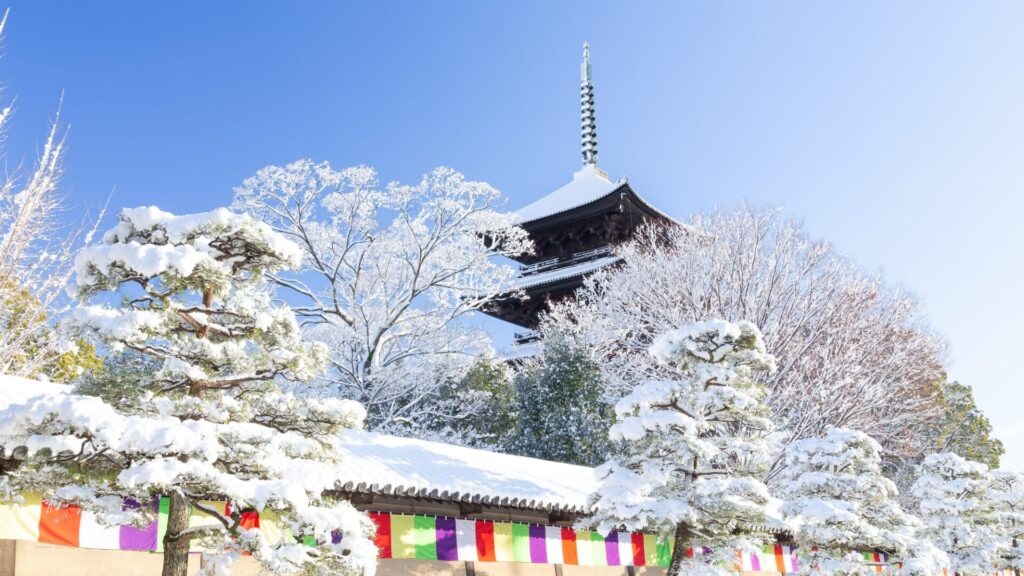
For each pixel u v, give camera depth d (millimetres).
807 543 19469
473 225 43438
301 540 9695
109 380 9805
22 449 8219
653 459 15523
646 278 40125
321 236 40750
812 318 36594
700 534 15188
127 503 11344
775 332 34812
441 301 42188
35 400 7953
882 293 40250
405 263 42188
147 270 9016
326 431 10586
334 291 39719
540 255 56625
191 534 9258
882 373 37000
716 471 15680
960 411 44594
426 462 16156
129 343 9422
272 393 10539
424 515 15164
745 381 15664
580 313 42188
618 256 48938
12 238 16266
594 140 67125
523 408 33281
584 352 34406
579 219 53344
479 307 45531
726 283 36875
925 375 40562
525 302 52969
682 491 15359
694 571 14734
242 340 10641
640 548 18594
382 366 39062
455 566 15516
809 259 37594
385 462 15070
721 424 16828
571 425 31500
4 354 16859
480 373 38781
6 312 17219
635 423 15164
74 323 9211
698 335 15711
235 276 10391
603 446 30344
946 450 44094
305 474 9547
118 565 11508
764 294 36312
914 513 37812
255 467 9516
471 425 37219
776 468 30812
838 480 19969
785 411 34188
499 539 15906
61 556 10953
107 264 9156
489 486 15594
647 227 47594
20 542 10555
